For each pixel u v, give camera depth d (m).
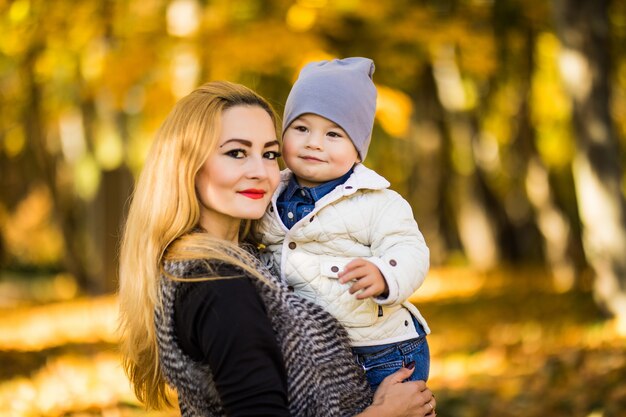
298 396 2.74
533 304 17.27
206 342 2.62
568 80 12.41
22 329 15.18
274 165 3.02
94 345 12.36
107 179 19.30
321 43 12.00
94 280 20.59
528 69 17.45
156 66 12.05
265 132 2.97
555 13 12.45
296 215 3.25
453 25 14.01
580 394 7.84
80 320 15.74
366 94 3.38
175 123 2.93
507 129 23.11
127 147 18.62
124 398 8.23
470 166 27.55
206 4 12.11
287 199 3.33
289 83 12.18
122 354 3.22
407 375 3.09
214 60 11.63
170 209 2.88
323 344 2.80
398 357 3.20
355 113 3.32
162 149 2.93
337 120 3.27
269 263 3.23
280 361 2.67
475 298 19.41
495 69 15.77
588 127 12.22
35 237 33.75
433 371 9.92
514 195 30.22
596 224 12.24
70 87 18.20
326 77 3.33
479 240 28.55
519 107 20.86
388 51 13.46
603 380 8.22
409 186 29.88
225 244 2.84
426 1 14.52
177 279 2.72
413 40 13.39
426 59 15.34
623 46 15.51
